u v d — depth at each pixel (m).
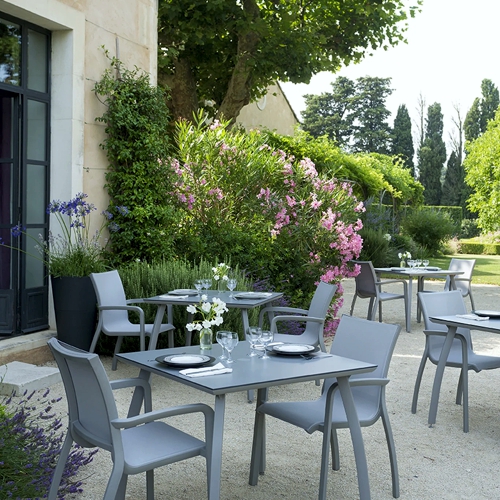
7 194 6.15
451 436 4.25
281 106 20.94
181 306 6.20
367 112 42.66
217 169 8.45
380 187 19.66
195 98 13.28
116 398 4.98
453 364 4.48
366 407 3.33
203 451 2.69
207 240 7.91
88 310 6.09
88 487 3.26
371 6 12.62
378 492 3.32
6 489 2.68
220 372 2.83
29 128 6.27
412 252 20.59
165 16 11.85
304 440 4.09
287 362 3.09
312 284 8.18
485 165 30.45
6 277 6.12
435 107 44.84
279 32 12.04
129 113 7.10
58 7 6.23
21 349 5.81
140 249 7.16
